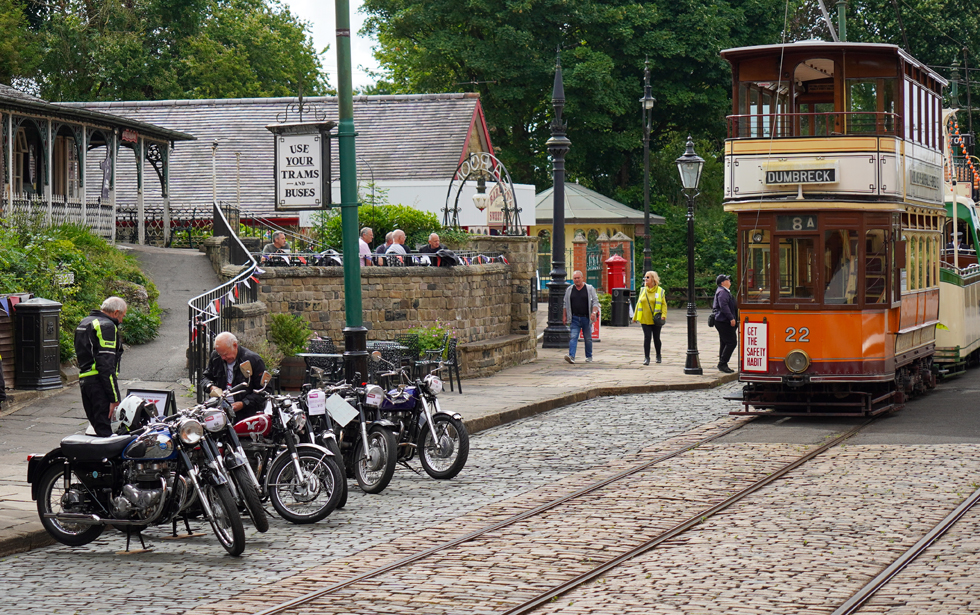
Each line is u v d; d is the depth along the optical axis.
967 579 8.32
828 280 17.14
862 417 17.67
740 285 17.58
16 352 16.69
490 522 10.71
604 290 45.56
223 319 18.02
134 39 50.66
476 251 25.38
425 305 22.19
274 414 11.36
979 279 25.27
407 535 10.26
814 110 18.55
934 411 18.11
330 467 10.91
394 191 35.56
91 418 11.76
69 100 49.25
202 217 34.88
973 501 11.25
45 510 9.98
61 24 48.50
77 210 28.31
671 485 12.43
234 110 43.62
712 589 8.22
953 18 52.78
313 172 14.73
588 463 14.02
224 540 9.58
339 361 17.17
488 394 20.09
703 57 50.44
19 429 14.62
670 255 49.38
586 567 8.96
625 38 49.38
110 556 9.63
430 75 55.75
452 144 40.66
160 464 9.73
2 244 19.38
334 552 9.67
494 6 49.22
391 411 13.14
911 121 18.81
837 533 9.98
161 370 18.48
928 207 19.94
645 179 37.41
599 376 23.06
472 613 7.73
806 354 17.17
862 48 17.89
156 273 24.45
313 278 21.06
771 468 13.38
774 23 52.59
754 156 17.42
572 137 52.28
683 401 20.22
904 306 18.27
